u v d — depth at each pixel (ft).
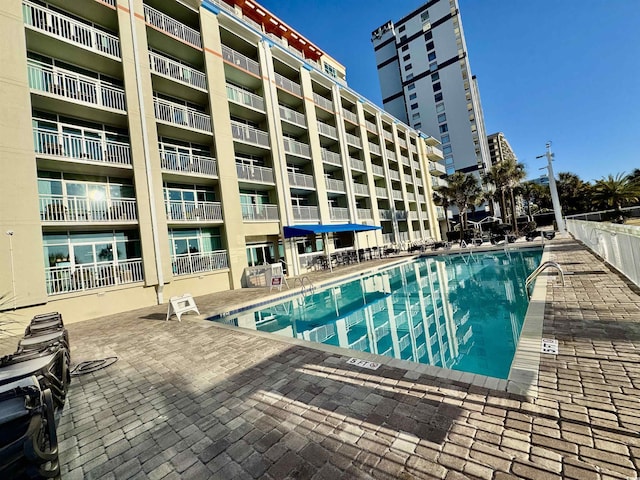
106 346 20.54
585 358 11.06
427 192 121.70
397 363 12.67
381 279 47.21
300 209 64.13
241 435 8.96
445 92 177.88
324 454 7.72
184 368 15.02
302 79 69.82
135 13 41.86
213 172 49.19
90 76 40.14
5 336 27.27
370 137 97.76
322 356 14.56
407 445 7.67
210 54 50.49
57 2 37.40
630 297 18.22
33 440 6.02
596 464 6.39
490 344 19.60
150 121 41.16
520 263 47.91
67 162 33.86
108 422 10.56
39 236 30.09
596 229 35.50
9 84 29.76
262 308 34.17
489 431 7.80
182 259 43.06
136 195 38.37
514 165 105.40
